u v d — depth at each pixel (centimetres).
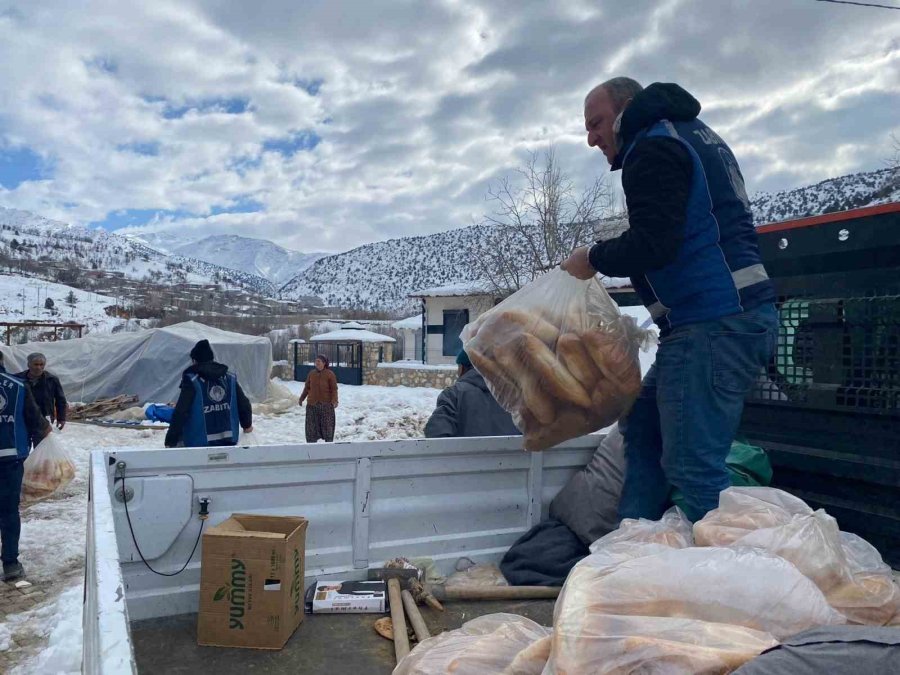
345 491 279
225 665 210
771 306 228
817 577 162
